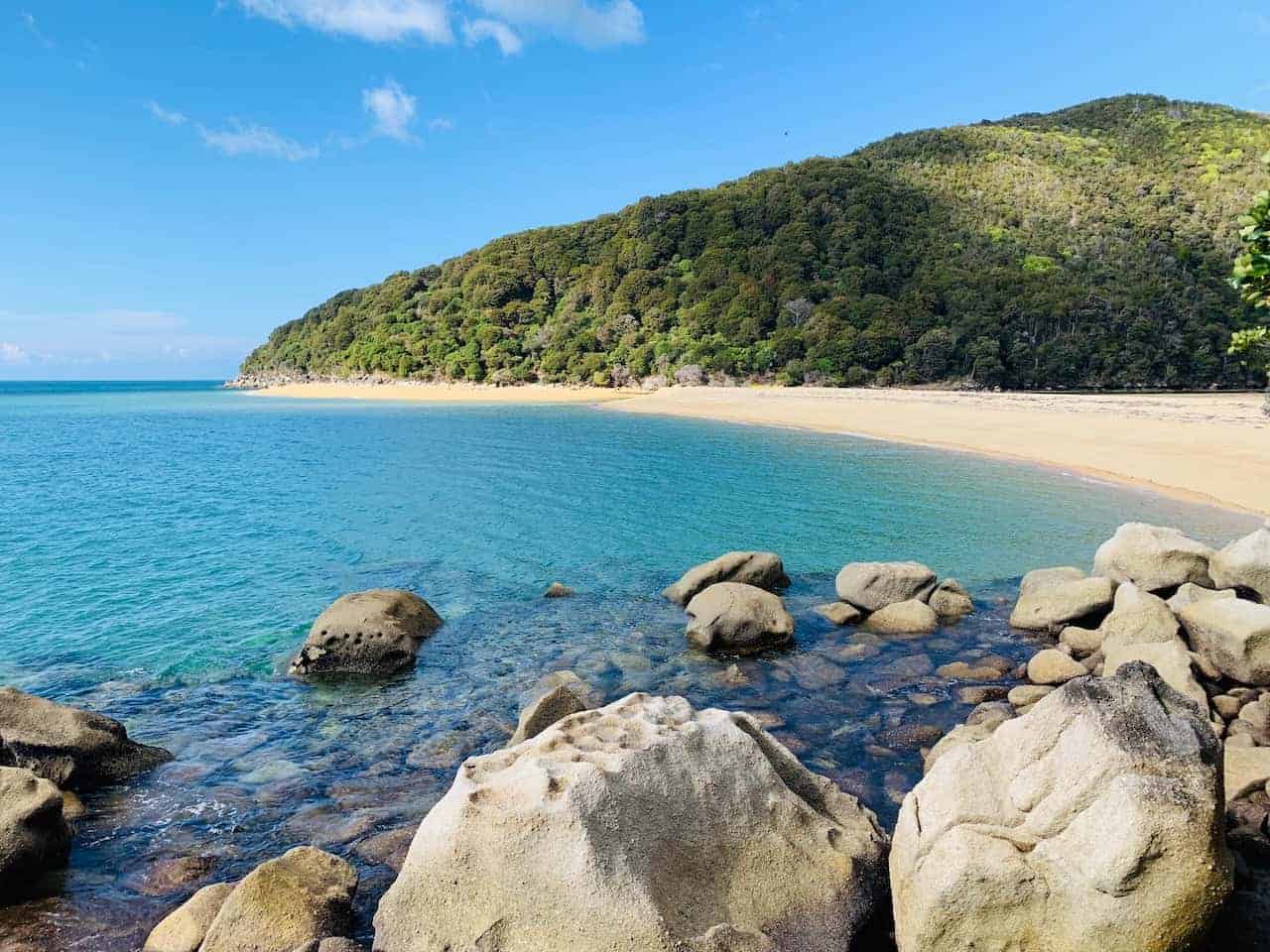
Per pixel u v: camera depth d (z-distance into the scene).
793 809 5.79
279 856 6.90
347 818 7.52
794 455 35.72
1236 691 9.05
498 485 27.84
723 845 5.38
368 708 10.16
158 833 7.30
